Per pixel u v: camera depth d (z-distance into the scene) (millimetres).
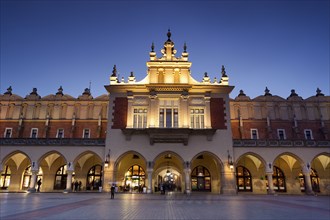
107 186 33781
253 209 16016
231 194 33094
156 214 13375
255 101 43031
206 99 36719
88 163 41125
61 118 42156
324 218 12352
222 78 37875
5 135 41156
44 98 43250
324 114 42281
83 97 44250
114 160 34531
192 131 34844
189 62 37938
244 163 41094
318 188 39969
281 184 40594
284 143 35438
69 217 12078
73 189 39469
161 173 51094
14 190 39750
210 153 34719
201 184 39500
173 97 36688
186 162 34219
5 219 11289
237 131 41781
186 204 19203
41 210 14586
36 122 41875
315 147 35219
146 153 34594
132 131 34875
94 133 41594
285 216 12953
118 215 12883
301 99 43625
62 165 41438
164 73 37750
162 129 33969
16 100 42719
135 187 38844
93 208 15914
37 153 35094
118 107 36656
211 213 13906
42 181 40500
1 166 34469
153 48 39125
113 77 38031
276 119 42188
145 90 37156
